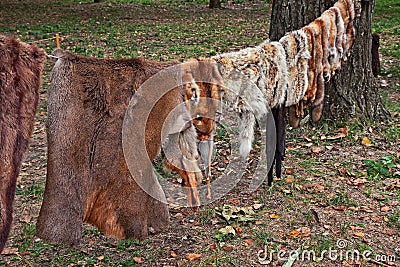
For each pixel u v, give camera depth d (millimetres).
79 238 3375
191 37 14172
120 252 4195
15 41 3102
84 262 4055
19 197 5145
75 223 3342
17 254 4105
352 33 5238
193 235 4430
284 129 4609
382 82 9156
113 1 24109
